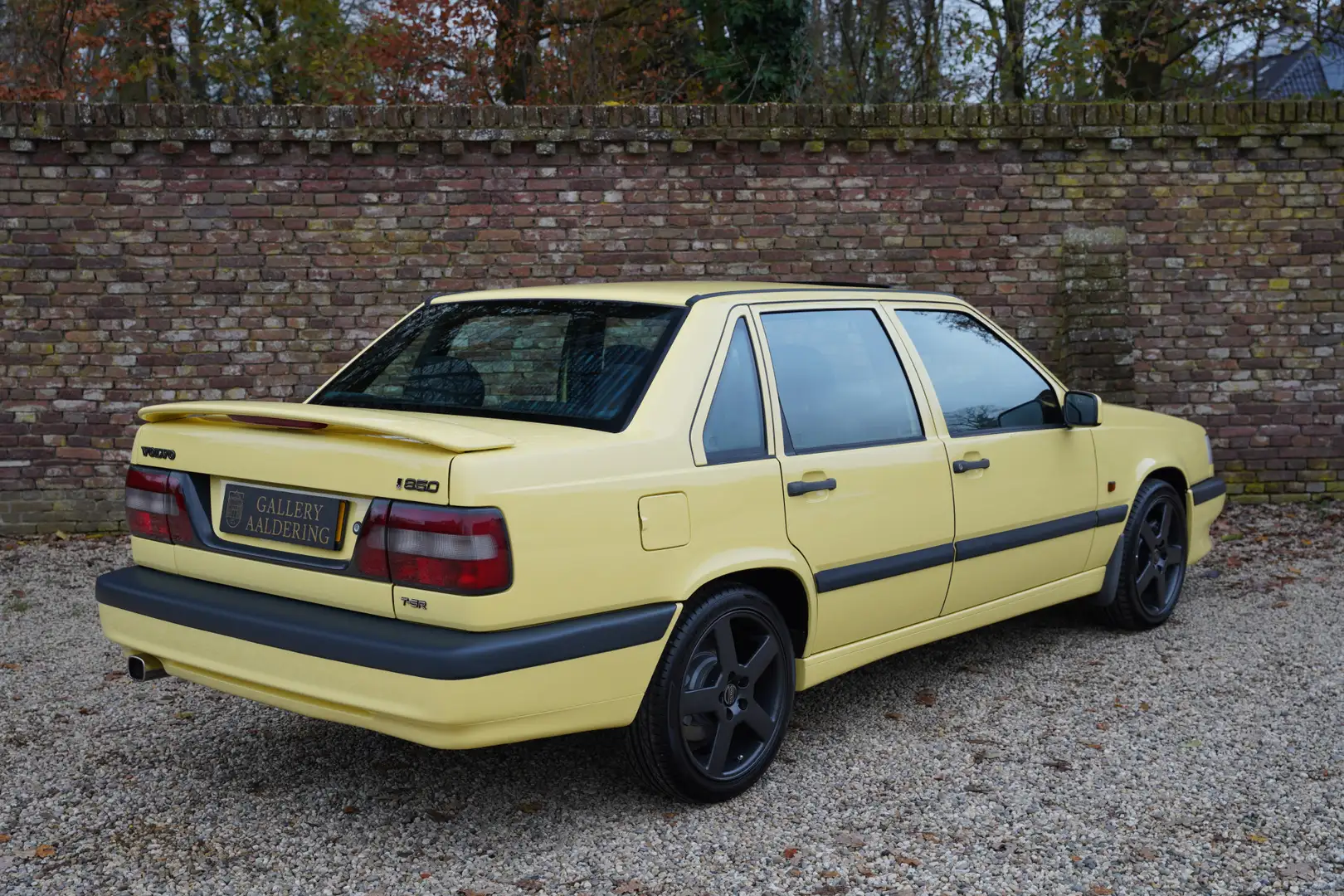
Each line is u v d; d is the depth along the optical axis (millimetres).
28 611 6117
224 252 7801
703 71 14750
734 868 3262
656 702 3420
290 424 3301
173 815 3629
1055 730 4332
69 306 7738
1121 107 8234
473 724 3025
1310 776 3875
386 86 16953
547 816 3609
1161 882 3166
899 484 4164
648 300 3926
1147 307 8430
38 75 14586
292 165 7809
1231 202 8383
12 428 7777
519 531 3057
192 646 3451
